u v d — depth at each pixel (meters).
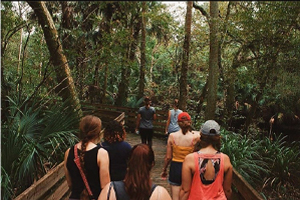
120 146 2.69
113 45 9.24
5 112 4.75
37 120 4.59
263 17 5.29
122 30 9.33
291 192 3.99
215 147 2.18
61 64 6.54
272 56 5.32
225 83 8.20
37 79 7.08
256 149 5.14
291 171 4.25
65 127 4.55
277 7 4.95
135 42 13.26
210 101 8.12
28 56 7.51
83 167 2.18
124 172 2.69
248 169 4.68
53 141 4.44
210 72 8.09
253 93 7.76
